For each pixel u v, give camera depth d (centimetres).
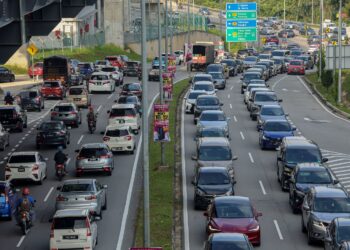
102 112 8412
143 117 3138
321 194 3850
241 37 11569
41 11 6419
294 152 5012
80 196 4088
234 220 3697
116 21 16438
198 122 6850
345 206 3766
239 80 12319
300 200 4309
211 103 7700
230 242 3095
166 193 4719
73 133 7156
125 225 4066
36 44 14688
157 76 11650
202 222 4147
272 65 13138
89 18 16762
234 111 8631
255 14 11519
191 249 3609
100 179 5269
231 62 13162
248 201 3856
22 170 5059
